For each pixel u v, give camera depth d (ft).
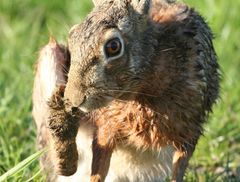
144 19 36.19
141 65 35.78
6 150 43.83
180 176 38.19
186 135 37.99
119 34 35.01
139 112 37.29
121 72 35.19
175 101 37.19
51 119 36.76
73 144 37.50
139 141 38.04
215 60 40.06
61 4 66.80
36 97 41.81
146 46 36.04
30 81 52.24
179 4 39.04
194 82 37.40
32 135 46.60
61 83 39.32
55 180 41.75
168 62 36.68
